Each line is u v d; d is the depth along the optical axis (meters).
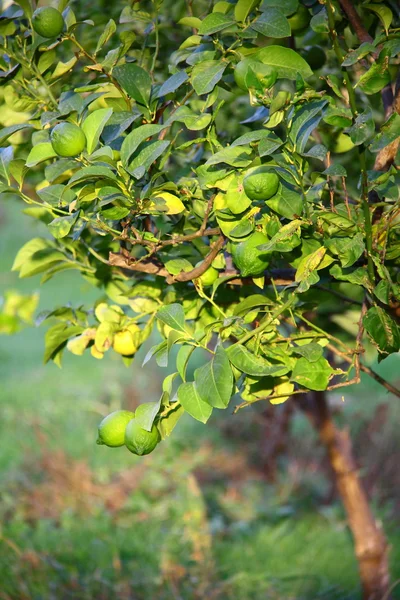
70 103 2.20
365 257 2.19
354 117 2.07
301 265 2.13
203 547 4.70
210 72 2.12
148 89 2.19
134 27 2.71
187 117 2.17
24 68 2.31
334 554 4.63
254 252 2.13
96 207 2.15
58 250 2.50
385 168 2.27
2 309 3.02
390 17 2.14
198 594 4.05
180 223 2.30
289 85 2.73
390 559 4.32
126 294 2.40
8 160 2.17
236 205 2.10
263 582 4.24
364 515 3.74
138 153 2.13
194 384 2.09
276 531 4.94
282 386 2.23
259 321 2.30
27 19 2.37
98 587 4.09
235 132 2.63
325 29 2.11
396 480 5.57
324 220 2.11
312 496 5.66
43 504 5.30
